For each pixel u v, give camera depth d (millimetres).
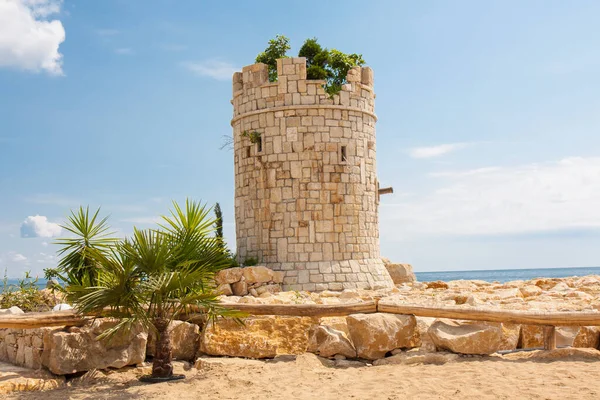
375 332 12031
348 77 25656
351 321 12258
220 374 11156
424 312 12195
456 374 10305
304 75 25000
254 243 25281
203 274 11680
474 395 9039
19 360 12469
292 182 24703
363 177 25766
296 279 23953
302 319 12812
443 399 8930
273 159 24984
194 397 9891
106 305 10930
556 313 11484
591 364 10680
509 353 11930
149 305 11328
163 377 11281
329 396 9453
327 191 24734
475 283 26391
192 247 13039
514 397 8852
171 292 11438
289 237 24500
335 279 24109
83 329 11656
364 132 26141
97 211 13922
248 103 26000
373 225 26234
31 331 12055
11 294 17297
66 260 13648
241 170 26312
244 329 12656
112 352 11883
